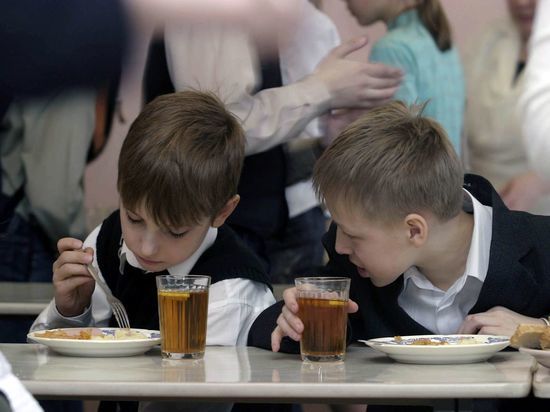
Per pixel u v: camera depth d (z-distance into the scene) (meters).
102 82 5.66
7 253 5.77
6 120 5.74
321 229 5.71
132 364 2.87
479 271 3.45
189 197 3.30
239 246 3.75
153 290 3.73
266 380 2.49
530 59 2.53
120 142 5.79
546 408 3.35
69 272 3.57
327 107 5.69
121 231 3.84
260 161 5.48
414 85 5.93
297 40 5.62
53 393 2.45
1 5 5.59
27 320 5.24
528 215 3.61
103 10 5.59
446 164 3.31
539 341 2.79
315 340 2.91
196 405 3.51
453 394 2.38
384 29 5.89
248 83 5.46
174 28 5.53
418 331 3.47
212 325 3.51
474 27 5.95
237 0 5.48
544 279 3.44
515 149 5.88
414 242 3.31
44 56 5.63
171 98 3.50
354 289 3.60
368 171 3.21
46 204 5.80
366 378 2.54
